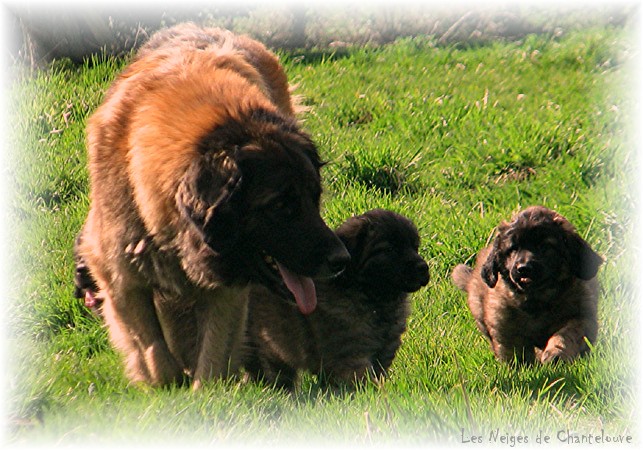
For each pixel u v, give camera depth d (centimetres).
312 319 967
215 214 746
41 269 1236
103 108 868
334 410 755
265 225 766
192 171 761
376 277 963
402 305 1005
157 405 744
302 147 795
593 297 1047
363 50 2459
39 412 754
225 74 845
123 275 840
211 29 1088
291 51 2581
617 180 1425
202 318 873
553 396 851
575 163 1509
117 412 740
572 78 2162
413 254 977
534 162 1563
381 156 1514
